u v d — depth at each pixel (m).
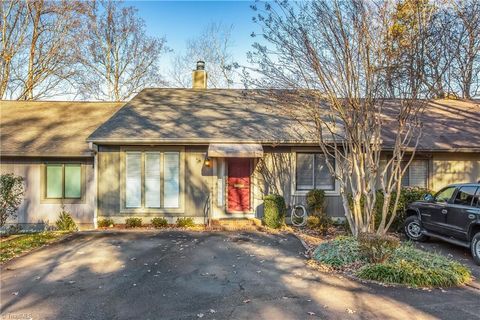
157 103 16.45
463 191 9.05
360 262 7.63
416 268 7.00
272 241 10.48
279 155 13.63
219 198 13.71
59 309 5.59
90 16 31.78
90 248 9.66
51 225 13.76
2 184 11.55
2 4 27.03
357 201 9.02
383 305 5.74
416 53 8.14
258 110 15.56
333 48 8.66
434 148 12.90
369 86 8.52
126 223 13.13
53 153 13.15
